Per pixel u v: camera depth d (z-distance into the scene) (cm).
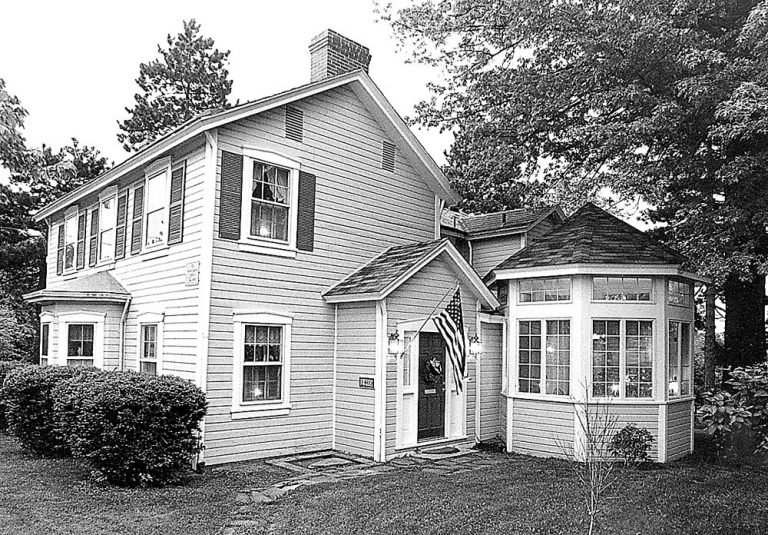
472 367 1306
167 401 870
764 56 889
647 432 1104
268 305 1151
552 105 1275
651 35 995
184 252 1132
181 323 1120
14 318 2081
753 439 1056
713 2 1008
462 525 693
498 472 996
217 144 1099
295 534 662
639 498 824
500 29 1479
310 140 1246
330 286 1258
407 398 1193
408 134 1402
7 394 1084
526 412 1220
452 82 1605
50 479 886
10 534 639
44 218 1945
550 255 1208
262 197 1166
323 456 1146
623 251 1152
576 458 1122
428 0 1571
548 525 698
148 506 762
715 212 1016
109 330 1339
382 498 809
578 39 1125
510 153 1455
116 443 846
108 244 1485
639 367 1145
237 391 1093
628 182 1162
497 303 1337
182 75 3103
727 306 1387
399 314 1180
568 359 1170
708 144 1072
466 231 1722
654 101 1030
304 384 1192
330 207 1274
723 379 1366
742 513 772
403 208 1434
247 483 909
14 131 590
